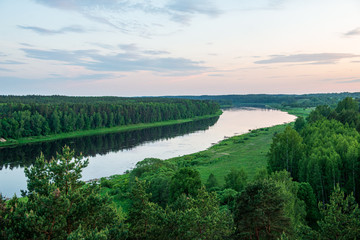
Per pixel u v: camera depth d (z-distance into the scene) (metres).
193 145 115.56
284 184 36.28
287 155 61.25
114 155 99.44
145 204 23.50
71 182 20.28
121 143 124.00
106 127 176.62
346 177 49.28
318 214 40.94
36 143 126.75
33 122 140.00
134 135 149.25
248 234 27.16
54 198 16.81
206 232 20.56
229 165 75.38
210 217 21.41
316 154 54.34
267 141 109.50
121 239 19.00
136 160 91.75
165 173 52.56
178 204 25.64
